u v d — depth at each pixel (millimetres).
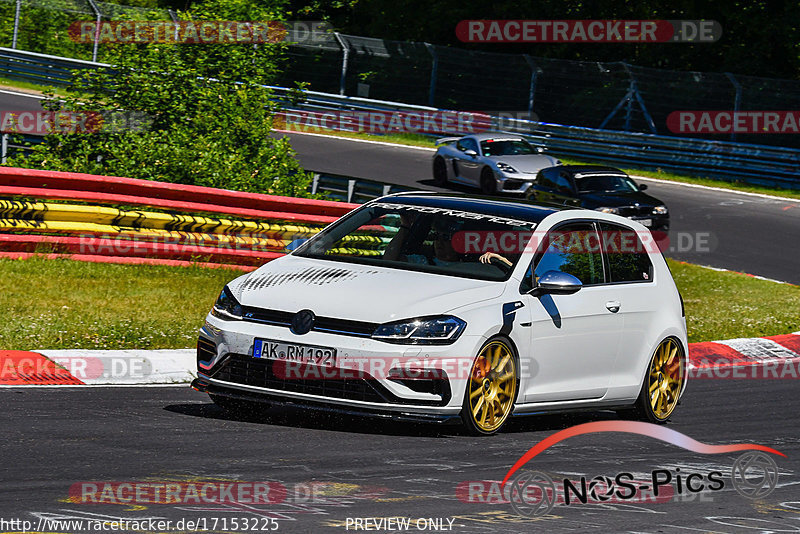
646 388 33688
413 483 23141
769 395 40500
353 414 27375
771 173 125938
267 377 27891
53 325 39438
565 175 94125
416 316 27734
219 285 52219
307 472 23562
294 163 78062
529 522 20516
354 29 181625
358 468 24266
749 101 144375
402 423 29984
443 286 29141
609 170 94812
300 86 82438
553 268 31359
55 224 52031
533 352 29922
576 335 31172
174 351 38281
